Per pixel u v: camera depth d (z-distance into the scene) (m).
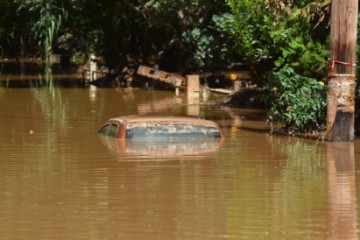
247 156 32.56
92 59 92.56
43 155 33.06
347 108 37.53
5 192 25.53
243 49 46.38
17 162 31.42
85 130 41.78
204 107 58.28
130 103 61.44
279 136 39.38
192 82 70.62
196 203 23.78
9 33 83.06
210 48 77.44
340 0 37.53
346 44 37.53
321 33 43.06
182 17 76.25
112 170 29.09
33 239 20.14
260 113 53.22
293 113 39.66
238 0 45.28
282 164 30.73
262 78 52.22
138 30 86.81
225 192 25.33
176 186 26.23
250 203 23.81
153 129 36.97
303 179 27.58
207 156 32.41
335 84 37.66
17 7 78.75
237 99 59.38
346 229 20.92
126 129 37.00
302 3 42.72
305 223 21.53
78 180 27.34
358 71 40.00
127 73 83.75
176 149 34.16
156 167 29.69
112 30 85.75
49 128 42.94
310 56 41.66
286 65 40.81
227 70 92.38
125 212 22.72
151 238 20.17
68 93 72.19
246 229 20.94
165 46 86.00
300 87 40.03
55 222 21.70
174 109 56.53
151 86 80.00
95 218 22.08
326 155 33.25
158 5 74.94
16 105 58.75
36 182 27.11
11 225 21.44
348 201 24.05
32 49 129.88
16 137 39.09
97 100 64.12
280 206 23.41
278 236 20.31
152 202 23.91
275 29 42.66
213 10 75.25
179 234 20.48
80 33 91.12
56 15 78.81
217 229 20.94
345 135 37.59
